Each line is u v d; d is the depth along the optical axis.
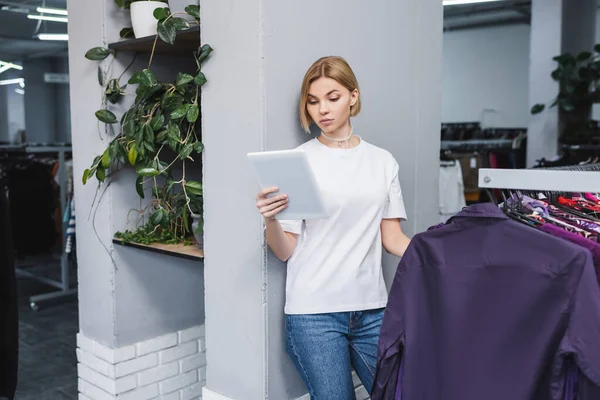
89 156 2.62
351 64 2.15
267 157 1.53
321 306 1.77
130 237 2.50
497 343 1.20
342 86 1.73
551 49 7.45
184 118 2.27
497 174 1.30
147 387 2.73
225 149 1.98
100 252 2.63
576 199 1.75
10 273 2.57
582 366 1.06
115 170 2.55
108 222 2.57
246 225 1.94
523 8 9.11
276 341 1.97
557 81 7.43
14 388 2.67
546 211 1.47
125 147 2.40
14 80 12.82
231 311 2.03
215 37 1.96
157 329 2.77
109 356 2.61
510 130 8.88
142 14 2.35
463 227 1.29
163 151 2.71
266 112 1.84
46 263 6.78
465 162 6.55
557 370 1.11
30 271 6.38
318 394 1.77
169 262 2.80
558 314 1.11
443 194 6.25
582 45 8.00
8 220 2.55
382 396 1.40
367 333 1.86
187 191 2.32
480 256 1.24
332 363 1.76
